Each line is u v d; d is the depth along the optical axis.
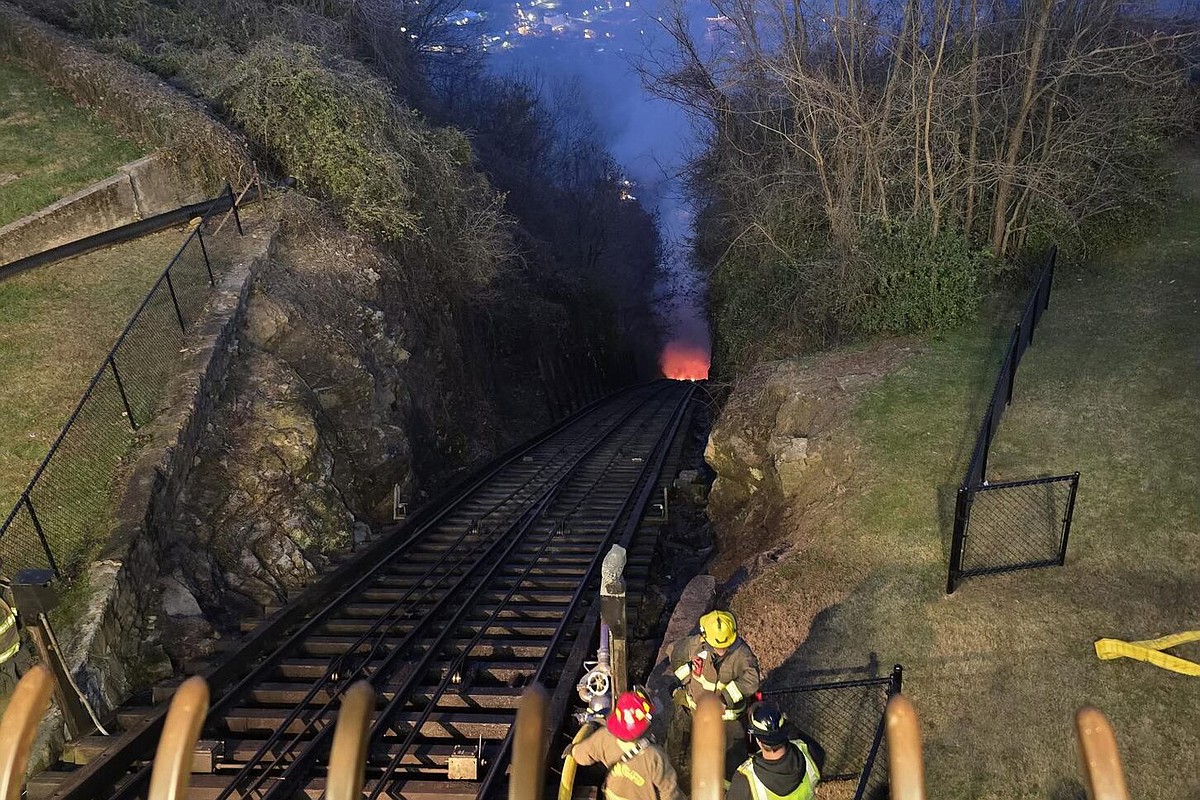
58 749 7.78
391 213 18.70
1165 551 8.77
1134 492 9.64
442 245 21.36
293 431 13.16
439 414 20.14
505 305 29.09
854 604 8.72
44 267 15.02
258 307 14.80
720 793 2.73
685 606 9.29
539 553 13.48
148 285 14.57
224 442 12.59
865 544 9.62
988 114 15.66
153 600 10.10
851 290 15.23
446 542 14.51
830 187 17.09
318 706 8.72
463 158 22.36
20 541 9.54
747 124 20.73
